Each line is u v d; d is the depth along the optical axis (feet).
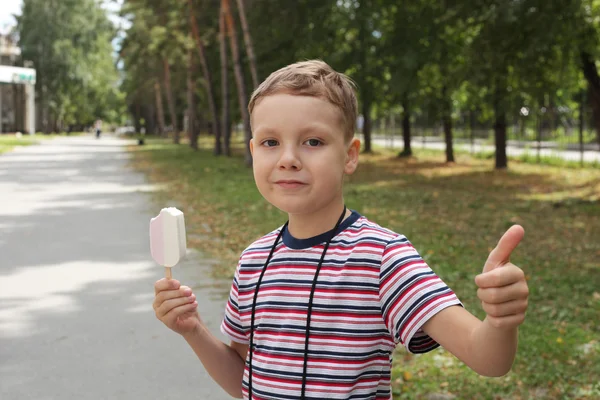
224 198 50.01
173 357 17.39
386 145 165.48
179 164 90.68
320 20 78.95
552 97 60.75
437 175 78.02
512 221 40.88
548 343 17.58
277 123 4.57
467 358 3.98
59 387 15.48
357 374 4.54
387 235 4.68
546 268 27.94
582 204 48.93
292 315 4.69
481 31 46.47
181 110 230.27
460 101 99.91
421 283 4.34
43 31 219.61
